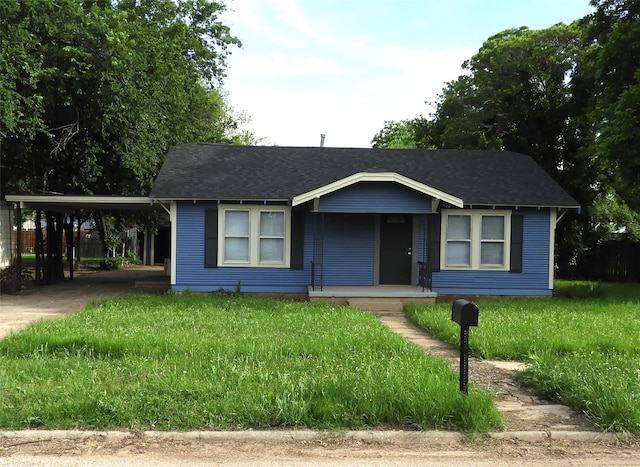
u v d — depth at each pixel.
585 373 7.05
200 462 5.03
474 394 6.19
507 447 5.51
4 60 15.93
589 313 13.12
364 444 5.51
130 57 18.88
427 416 5.82
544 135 26.59
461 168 18.84
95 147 20.36
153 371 7.25
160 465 4.96
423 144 32.81
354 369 7.25
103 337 8.83
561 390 6.77
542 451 5.43
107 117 19.25
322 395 6.19
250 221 16.73
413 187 15.38
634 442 5.66
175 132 23.17
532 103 26.28
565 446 5.57
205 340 8.99
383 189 15.73
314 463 5.04
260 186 16.98
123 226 32.72
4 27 16.52
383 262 17.17
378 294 15.35
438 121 30.06
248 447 5.39
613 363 7.75
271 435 5.57
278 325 10.71
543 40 26.11
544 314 12.74
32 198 17.12
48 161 20.94
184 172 17.61
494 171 18.75
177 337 9.16
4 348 8.48
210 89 32.78
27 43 17.30
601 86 20.67
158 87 21.47
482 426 5.75
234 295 16.45
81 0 21.62
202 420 5.75
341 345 8.71
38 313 13.36
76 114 20.14
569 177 26.05
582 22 21.14
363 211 15.74
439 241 17.02
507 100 26.59
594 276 27.64
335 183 15.20
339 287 16.67
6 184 21.97
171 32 24.94
